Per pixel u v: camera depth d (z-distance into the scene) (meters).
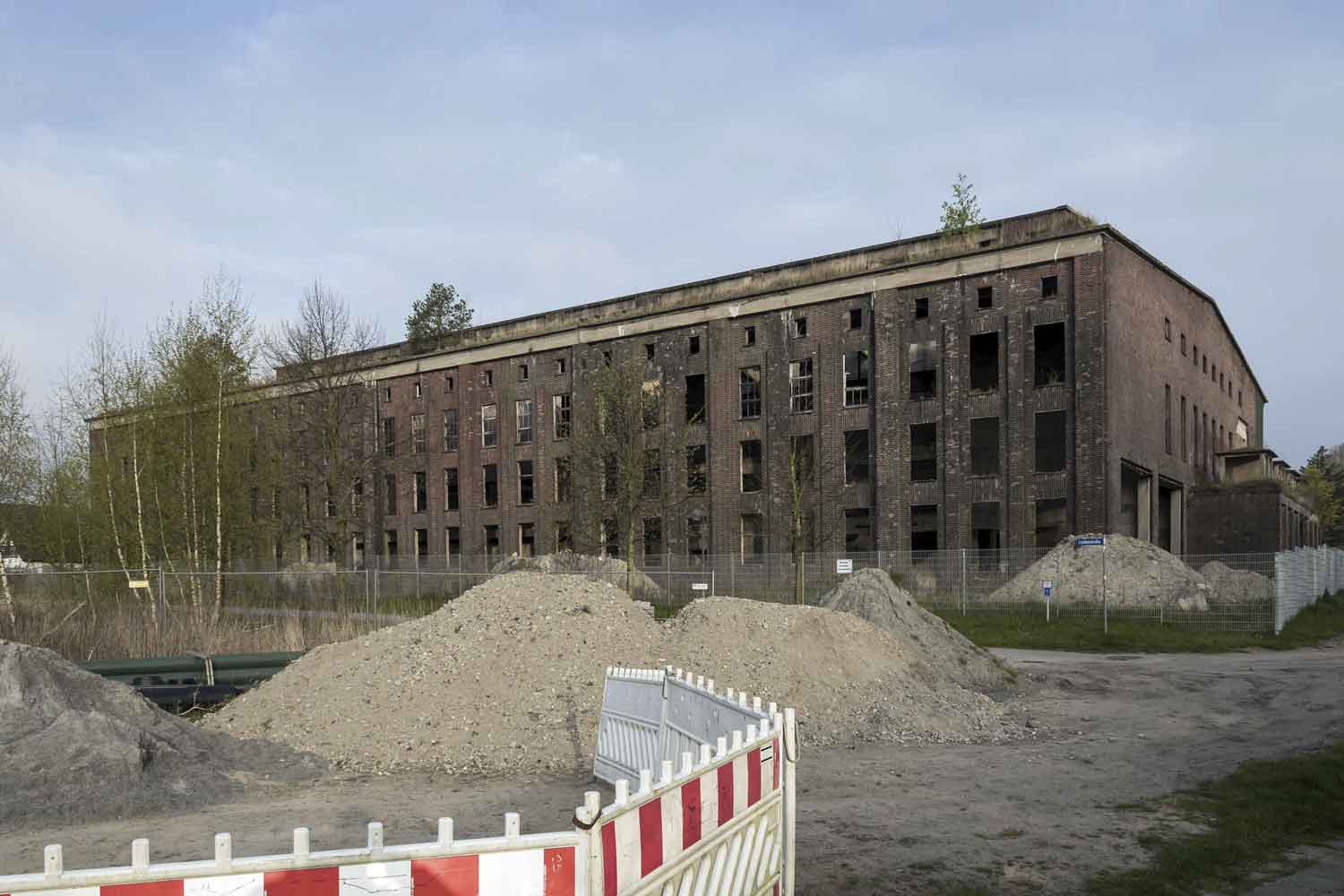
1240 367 57.84
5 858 7.04
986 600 30.75
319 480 36.78
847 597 19.33
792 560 35.53
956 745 11.32
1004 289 36.09
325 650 13.51
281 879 2.50
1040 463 34.97
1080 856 6.68
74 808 8.31
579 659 12.30
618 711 9.09
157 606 21.00
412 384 57.16
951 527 36.41
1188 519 42.38
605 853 2.95
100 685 10.68
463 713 11.20
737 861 4.16
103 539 31.19
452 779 9.70
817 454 40.31
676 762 7.24
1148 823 7.53
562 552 43.44
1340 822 7.44
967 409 36.56
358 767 10.29
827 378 40.50
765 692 12.13
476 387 53.78
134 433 29.86
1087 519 33.38
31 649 10.51
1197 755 10.40
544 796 8.76
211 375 29.97
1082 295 34.28
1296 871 6.31
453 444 54.94
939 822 7.65
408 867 2.62
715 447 43.56
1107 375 33.56
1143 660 20.58
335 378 36.44
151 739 9.69
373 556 56.94
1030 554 32.72
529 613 13.38
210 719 12.26
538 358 50.94
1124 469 36.00
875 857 6.66
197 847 7.24
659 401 42.34
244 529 33.09
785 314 42.06
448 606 14.19
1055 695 15.48
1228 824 7.42
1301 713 13.13
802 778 9.40
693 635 13.42
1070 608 27.95
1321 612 30.28
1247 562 27.98
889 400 38.38
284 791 9.36
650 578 38.03
